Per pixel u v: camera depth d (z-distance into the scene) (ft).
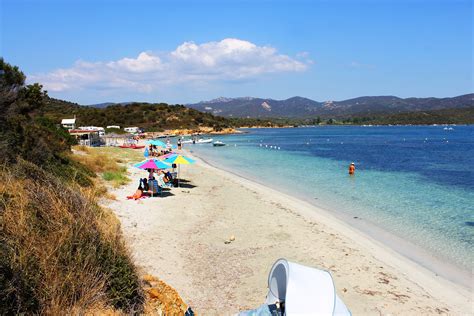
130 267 25.09
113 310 22.09
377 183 96.17
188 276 35.06
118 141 218.59
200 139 333.83
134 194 67.46
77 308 20.34
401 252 45.44
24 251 20.34
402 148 234.17
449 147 242.78
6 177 27.40
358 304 31.91
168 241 44.45
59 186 29.14
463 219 60.08
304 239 48.44
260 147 242.99
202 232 49.42
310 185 92.63
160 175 97.04
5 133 52.60
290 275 16.76
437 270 40.42
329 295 16.40
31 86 68.59
